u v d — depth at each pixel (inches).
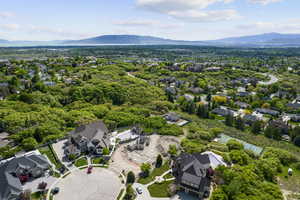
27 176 1899.6
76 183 1908.2
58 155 2311.8
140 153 2490.2
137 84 5575.8
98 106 3868.1
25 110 3331.7
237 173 1994.3
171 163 2300.7
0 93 4347.9
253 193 1779.0
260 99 5064.0
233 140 2812.5
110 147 2554.1
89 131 2549.2
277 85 6156.5
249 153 2544.3
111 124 3058.6
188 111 4205.2
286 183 2121.1
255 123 3385.8
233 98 5137.8
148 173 2090.3
